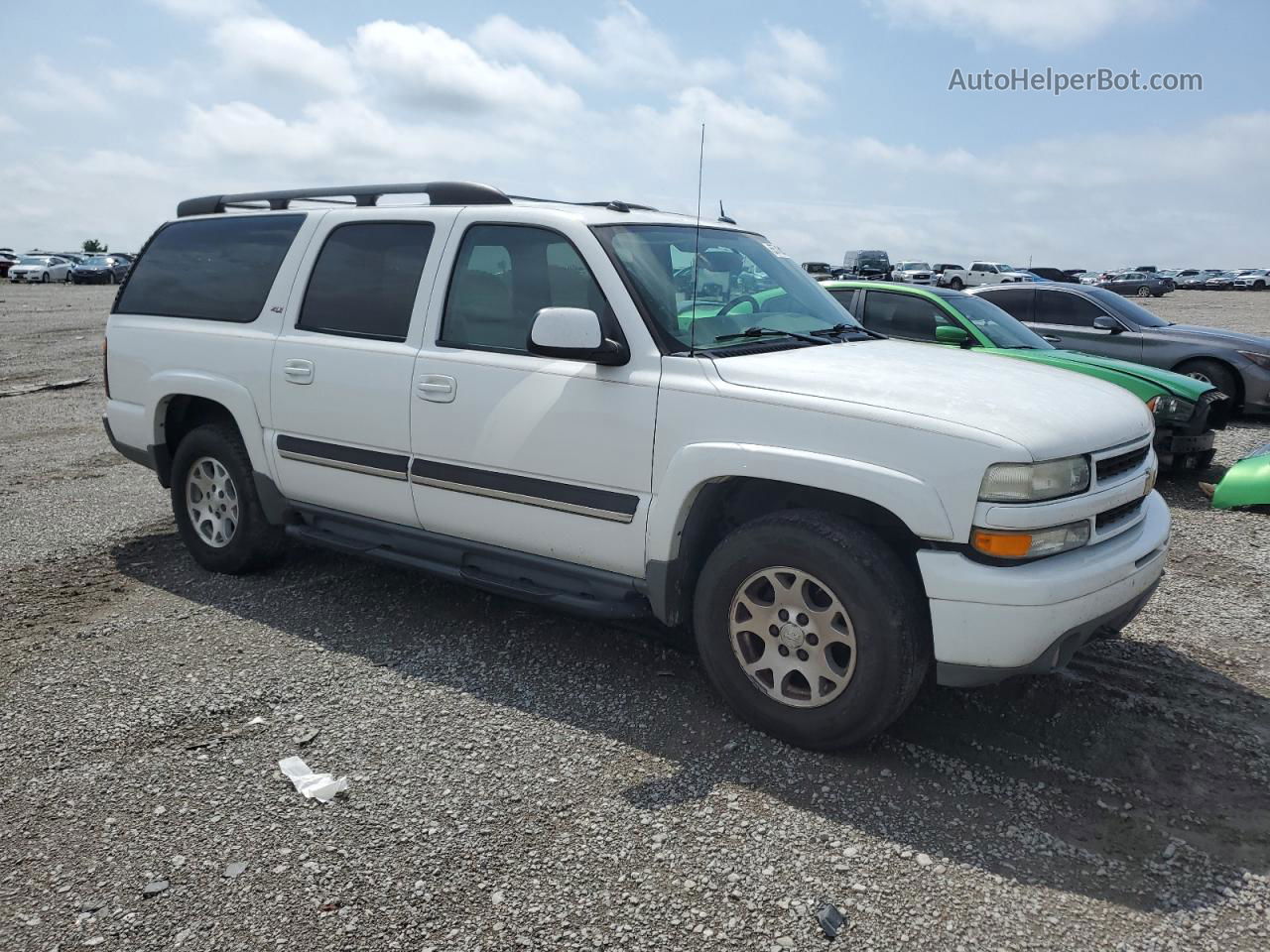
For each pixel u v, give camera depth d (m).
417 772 3.28
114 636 4.43
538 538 3.93
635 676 4.01
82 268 43.38
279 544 5.17
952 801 3.12
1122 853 2.88
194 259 5.32
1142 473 3.57
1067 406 3.37
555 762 3.34
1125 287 49.91
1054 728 3.61
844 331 4.28
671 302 3.79
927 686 3.91
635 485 3.63
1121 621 3.54
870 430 3.17
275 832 2.94
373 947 2.46
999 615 3.03
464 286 4.18
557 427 3.79
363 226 4.60
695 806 3.07
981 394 3.31
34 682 3.95
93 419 10.53
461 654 4.23
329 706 3.75
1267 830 3.00
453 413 4.07
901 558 3.29
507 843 2.88
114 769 3.30
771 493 3.77
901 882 2.72
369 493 4.45
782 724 3.42
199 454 5.14
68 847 2.88
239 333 4.91
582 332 3.53
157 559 5.52
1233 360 10.18
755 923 2.54
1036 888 2.71
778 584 3.39
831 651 3.38
